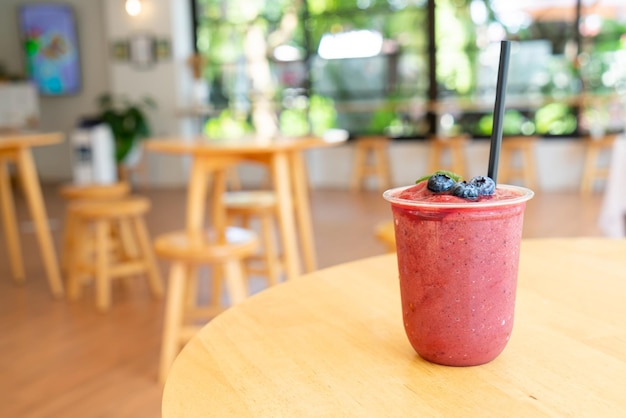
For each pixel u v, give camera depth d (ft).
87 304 11.33
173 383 2.19
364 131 25.79
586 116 23.20
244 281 10.63
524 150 22.66
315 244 15.64
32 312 10.98
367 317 2.80
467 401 2.03
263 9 25.95
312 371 2.28
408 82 24.98
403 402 2.04
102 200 12.38
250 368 2.31
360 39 25.20
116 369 8.50
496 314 2.23
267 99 26.40
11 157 11.77
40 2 27.53
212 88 26.89
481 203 2.15
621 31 22.59
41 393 7.85
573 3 22.88
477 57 24.07
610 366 2.26
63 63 27.84
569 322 2.69
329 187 25.81
